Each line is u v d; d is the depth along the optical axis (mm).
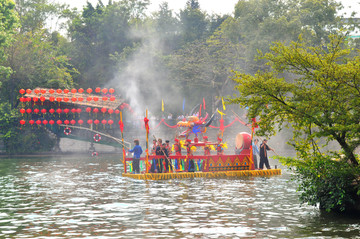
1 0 85812
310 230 19906
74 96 78438
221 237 18688
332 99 22812
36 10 120375
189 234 19219
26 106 88562
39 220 22344
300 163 23797
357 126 21266
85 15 140500
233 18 114125
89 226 20875
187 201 27859
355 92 22484
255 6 110938
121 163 63562
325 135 22438
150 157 43188
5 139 90500
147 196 30094
